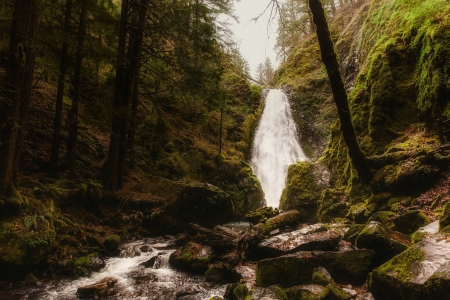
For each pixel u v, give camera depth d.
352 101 13.15
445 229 4.55
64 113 14.02
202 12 11.37
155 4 11.23
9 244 6.96
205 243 8.47
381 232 6.07
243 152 20.78
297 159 22.16
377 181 9.39
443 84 9.30
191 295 6.51
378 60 12.30
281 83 28.56
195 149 17.80
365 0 26.34
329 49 9.48
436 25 10.28
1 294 6.33
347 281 5.71
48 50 10.57
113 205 11.15
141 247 9.39
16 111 7.63
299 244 6.88
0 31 8.83
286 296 5.09
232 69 25.67
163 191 12.34
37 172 11.09
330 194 11.36
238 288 5.78
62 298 6.28
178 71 11.98
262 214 12.43
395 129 10.96
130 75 11.75
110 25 11.42
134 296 6.48
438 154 8.30
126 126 12.38
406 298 3.86
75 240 8.48
